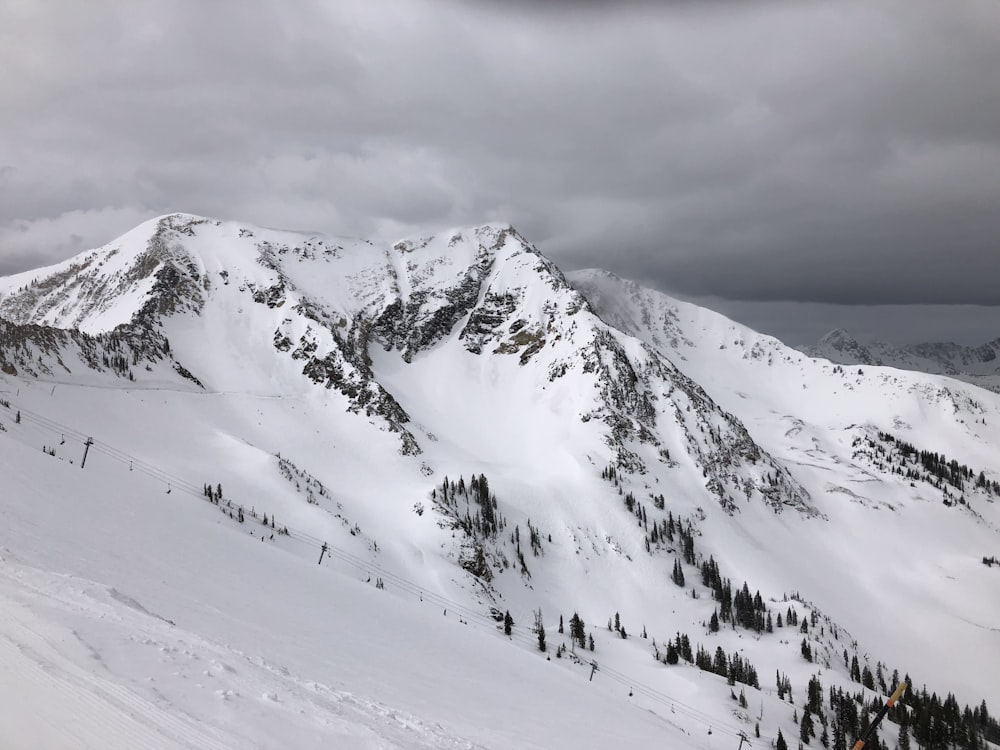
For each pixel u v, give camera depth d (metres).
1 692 15.14
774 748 112.31
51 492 56.59
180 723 15.94
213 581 46.97
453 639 68.56
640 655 148.75
